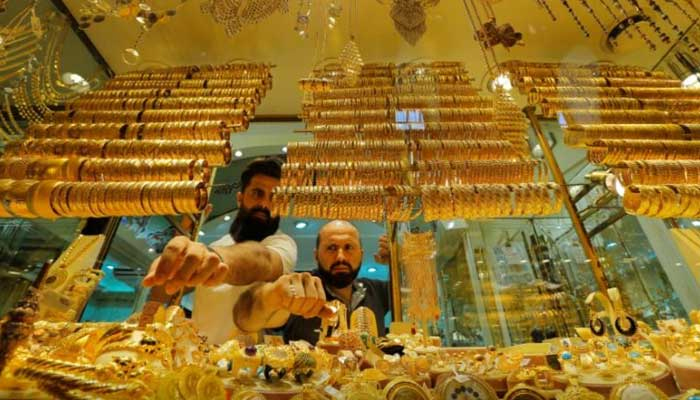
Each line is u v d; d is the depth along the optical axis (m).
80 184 0.92
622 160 1.19
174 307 0.70
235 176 1.42
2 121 1.32
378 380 0.64
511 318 1.25
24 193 0.88
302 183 1.14
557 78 1.68
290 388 0.59
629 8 1.62
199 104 1.50
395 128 1.35
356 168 1.16
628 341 0.76
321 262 1.07
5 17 1.37
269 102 1.84
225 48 1.74
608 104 1.53
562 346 0.78
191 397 0.50
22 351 0.50
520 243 1.45
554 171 1.47
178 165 1.01
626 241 1.40
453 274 1.33
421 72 1.71
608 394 0.61
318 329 0.90
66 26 1.53
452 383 0.61
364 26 1.70
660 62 1.78
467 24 1.71
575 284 1.34
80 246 0.86
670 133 1.28
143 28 1.60
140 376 0.51
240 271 0.83
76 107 1.46
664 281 1.32
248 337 0.76
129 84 1.65
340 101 1.52
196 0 1.55
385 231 1.28
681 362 0.64
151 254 1.20
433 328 1.13
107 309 1.05
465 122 1.42
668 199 0.96
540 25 1.71
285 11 1.62
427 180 1.14
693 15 1.59
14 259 1.16
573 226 1.43
